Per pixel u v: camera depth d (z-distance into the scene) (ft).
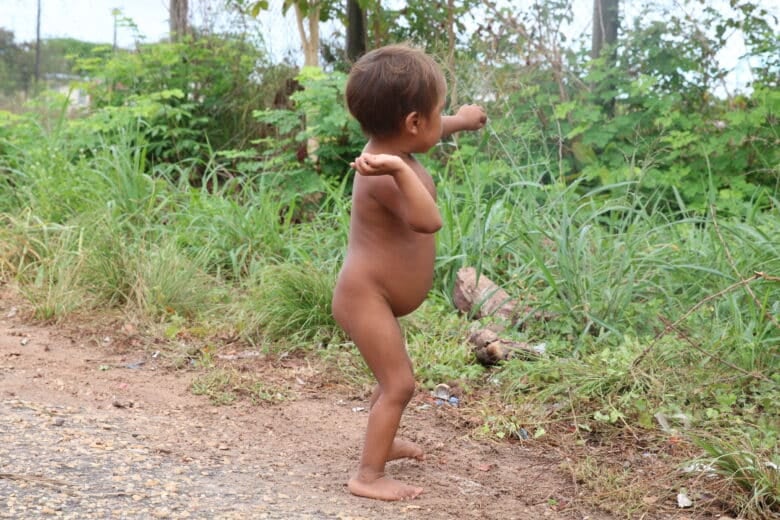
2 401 13.20
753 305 15.83
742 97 27.61
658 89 28.32
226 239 23.45
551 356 16.43
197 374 16.08
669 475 12.00
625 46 28.63
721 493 11.43
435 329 18.03
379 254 10.36
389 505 10.38
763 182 26.66
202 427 13.12
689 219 20.04
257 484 10.59
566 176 27.02
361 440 13.12
